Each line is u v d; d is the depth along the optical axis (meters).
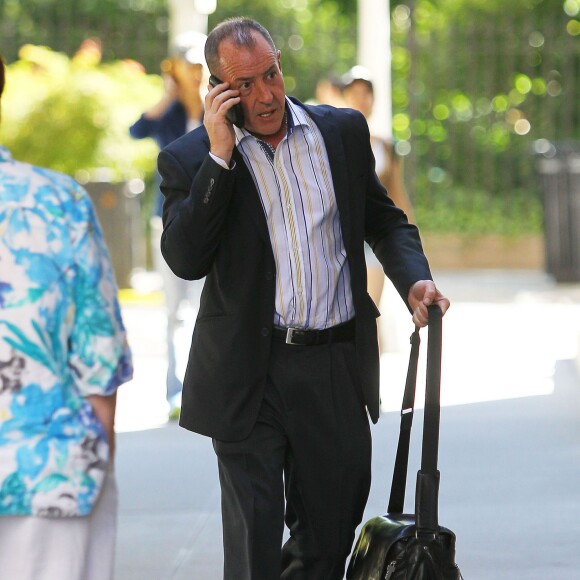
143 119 28.22
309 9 56.12
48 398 9.59
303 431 13.87
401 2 61.34
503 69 53.66
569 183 47.06
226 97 13.32
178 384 28.08
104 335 9.75
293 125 13.88
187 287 28.03
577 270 47.22
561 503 21.00
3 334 9.53
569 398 28.80
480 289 47.12
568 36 53.44
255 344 13.70
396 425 26.39
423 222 53.75
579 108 54.16
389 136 35.25
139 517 20.86
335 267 13.96
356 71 26.78
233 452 13.81
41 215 9.70
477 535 19.34
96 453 9.70
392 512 13.80
